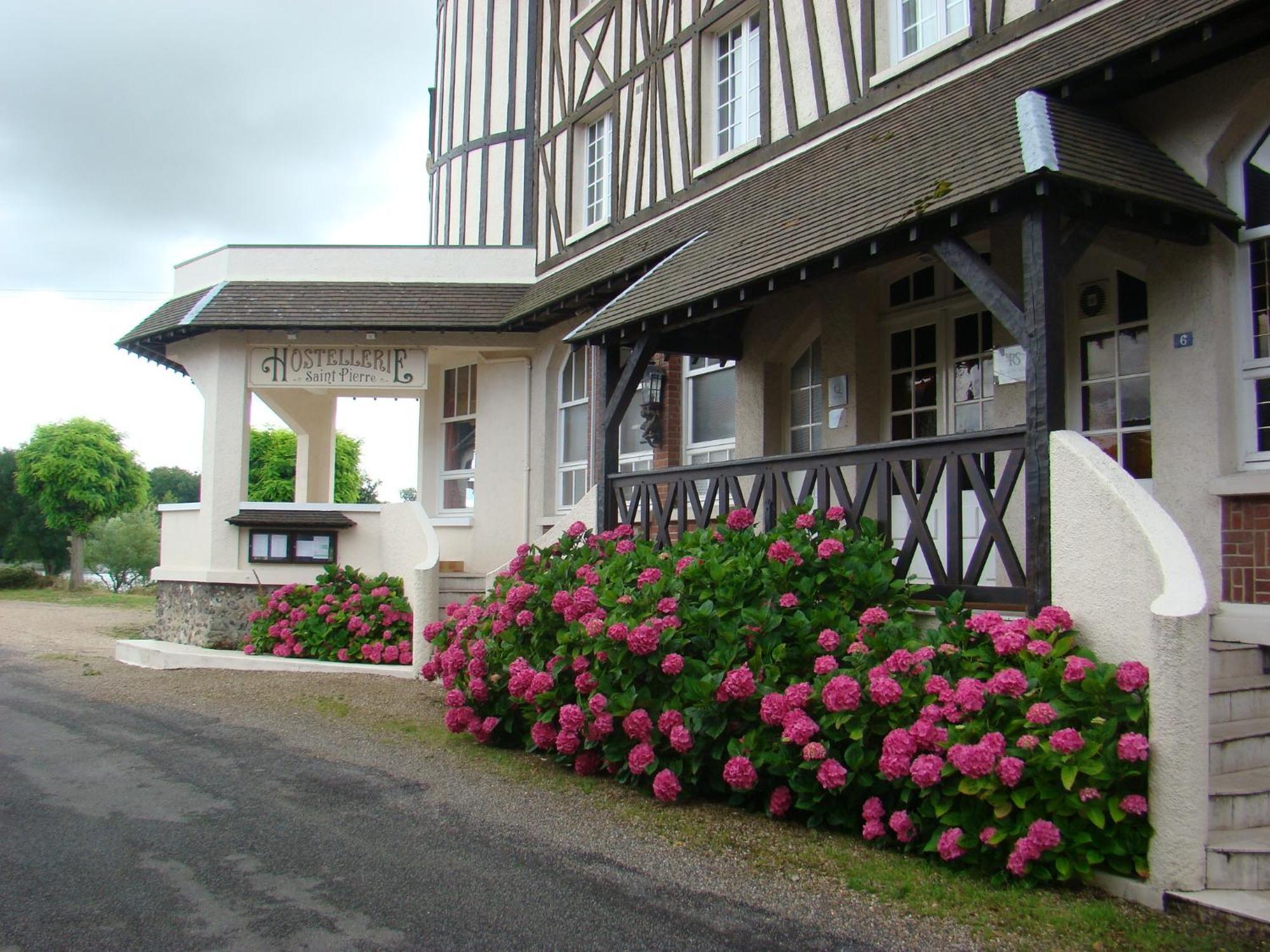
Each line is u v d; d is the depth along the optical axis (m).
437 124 20.86
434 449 14.67
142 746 7.17
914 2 8.54
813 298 9.31
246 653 11.41
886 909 4.12
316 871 4.61
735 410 10.44
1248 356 6.07
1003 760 4.24
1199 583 4.30
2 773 6.40
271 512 12.59
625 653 5.83
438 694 9.23
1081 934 3.83
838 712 4.89
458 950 3.78
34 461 34.22
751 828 5.20
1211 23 5.44
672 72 11.06
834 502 9.07
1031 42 7.31
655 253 9.60
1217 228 6.02
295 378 12.88
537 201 13.59
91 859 4.79
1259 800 4.48
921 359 8.76
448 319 12.54
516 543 13.12
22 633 16.23
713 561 6.10
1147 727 4.25
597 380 11.83
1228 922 3.81
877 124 8.34
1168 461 6.30
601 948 3.79
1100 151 5.76
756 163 9.80
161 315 13.45
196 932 3.94
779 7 9.68
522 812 5.54
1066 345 7.31
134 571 36.16
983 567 5.58
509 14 18.97
